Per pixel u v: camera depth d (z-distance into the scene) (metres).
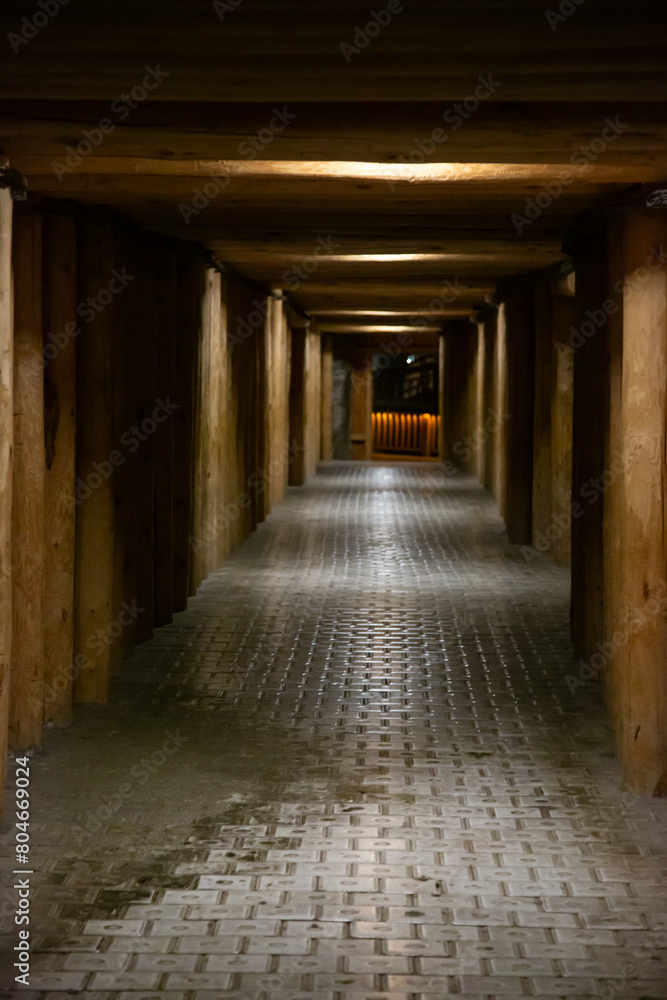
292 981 3.45
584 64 3.61
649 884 4.13
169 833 4.58
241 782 5.16
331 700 6.45
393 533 12.75
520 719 6.13
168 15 3.53
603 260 6.38
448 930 3.77
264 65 3.64
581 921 3.85
